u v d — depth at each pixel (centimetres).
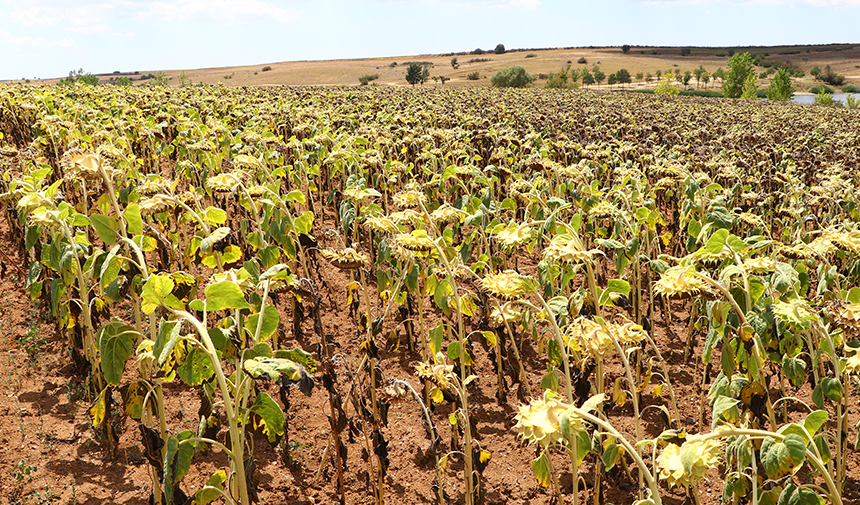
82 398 449
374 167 791
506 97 3734
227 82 13488
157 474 306
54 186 385
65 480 370
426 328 584
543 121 1884
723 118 2664
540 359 539
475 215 514
